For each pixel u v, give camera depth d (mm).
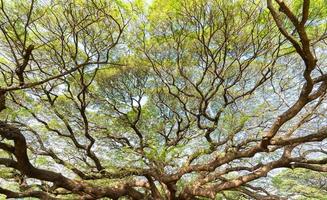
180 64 10648
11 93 9117
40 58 9047
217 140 11133
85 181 9820
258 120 11016
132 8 8633
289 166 10125
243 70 10320
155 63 10664
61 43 8570
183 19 8805
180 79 11664
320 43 9773
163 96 12328
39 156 10281
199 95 11414
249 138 9500
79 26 8016
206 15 8586
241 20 8703
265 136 7867
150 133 12164
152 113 12508
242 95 10547
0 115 8977
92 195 9688
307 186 13625
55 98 10227
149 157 9297
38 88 9695
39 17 7320
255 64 11117
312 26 8109
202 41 9242
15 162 8195
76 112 11672
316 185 13938
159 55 10383
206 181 10805
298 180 14000
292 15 5352
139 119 12234
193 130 11875
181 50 10086
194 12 8531
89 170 11031
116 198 10195
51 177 8734
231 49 9727
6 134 6836
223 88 10867
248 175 10234
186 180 11359
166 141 12117
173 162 10758
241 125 9672
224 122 10516
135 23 9070
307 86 6773
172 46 9969
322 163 9852
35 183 10336
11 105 9766
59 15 7875
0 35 8164
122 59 10453
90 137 10422
